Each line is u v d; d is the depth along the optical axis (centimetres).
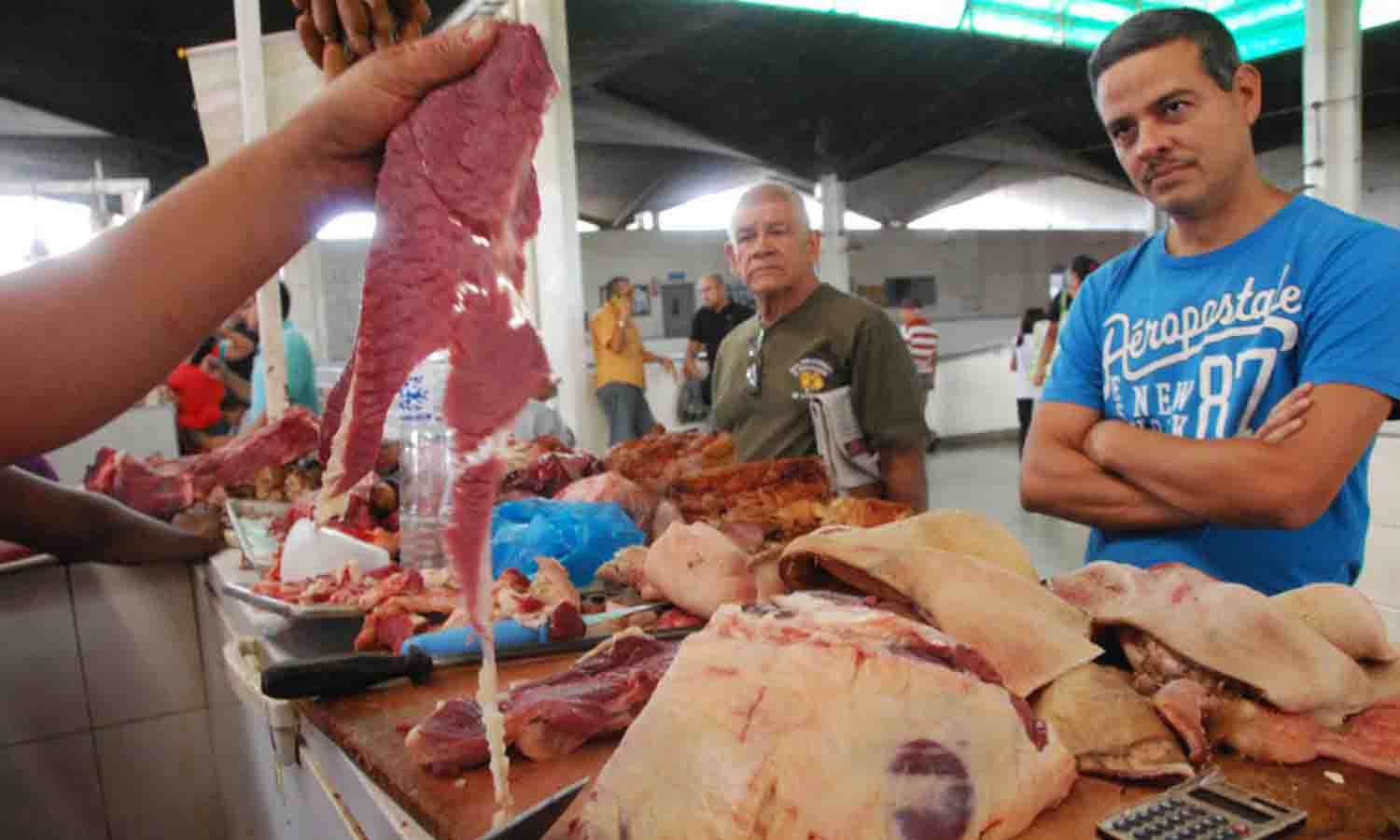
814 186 1698
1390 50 1226
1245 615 126
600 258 1549
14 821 291
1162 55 182
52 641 293
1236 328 189
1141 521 199
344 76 99
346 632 199
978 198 2288
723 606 117
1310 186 752
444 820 113
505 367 105
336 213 103
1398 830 101
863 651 102
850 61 1209
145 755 306
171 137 1210
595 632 178
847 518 219
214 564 264
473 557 105
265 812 247
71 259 85
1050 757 105
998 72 1264
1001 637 123
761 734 98
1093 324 219
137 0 809
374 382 104
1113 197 2147
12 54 917
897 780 97
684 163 1703
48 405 82
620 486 255
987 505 806
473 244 102
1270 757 115
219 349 689
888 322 287
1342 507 189
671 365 959
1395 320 170
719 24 1014
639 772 100
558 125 544
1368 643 133
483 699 111
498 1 489
